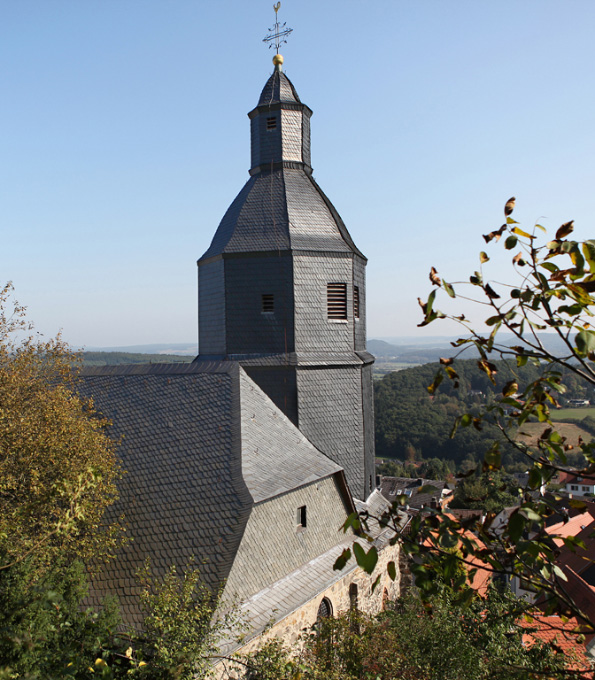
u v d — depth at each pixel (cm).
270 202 2595
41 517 1517
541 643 1505
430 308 595
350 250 2572
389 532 2434
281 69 2767
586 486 7238
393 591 2488
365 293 2827
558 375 618
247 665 1380
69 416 1689
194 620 1341
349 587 2083
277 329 2438
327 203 2705
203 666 1263
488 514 651
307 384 2417
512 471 9225
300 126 2709
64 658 1170
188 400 2062
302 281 2450
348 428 2508
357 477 2522
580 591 2814
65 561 1443
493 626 1467
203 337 2708
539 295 604
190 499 1762
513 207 615
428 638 1485
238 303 2492
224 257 2500
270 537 1772
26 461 1527
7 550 1262
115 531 1634
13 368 1731
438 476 8950
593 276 573
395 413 11694
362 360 2561
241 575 1628
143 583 1631
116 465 1895
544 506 609
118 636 1405
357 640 1595
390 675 1485
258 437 1955
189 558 1633
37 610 1084
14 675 970
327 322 2506
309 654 1706
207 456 1855
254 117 2730
